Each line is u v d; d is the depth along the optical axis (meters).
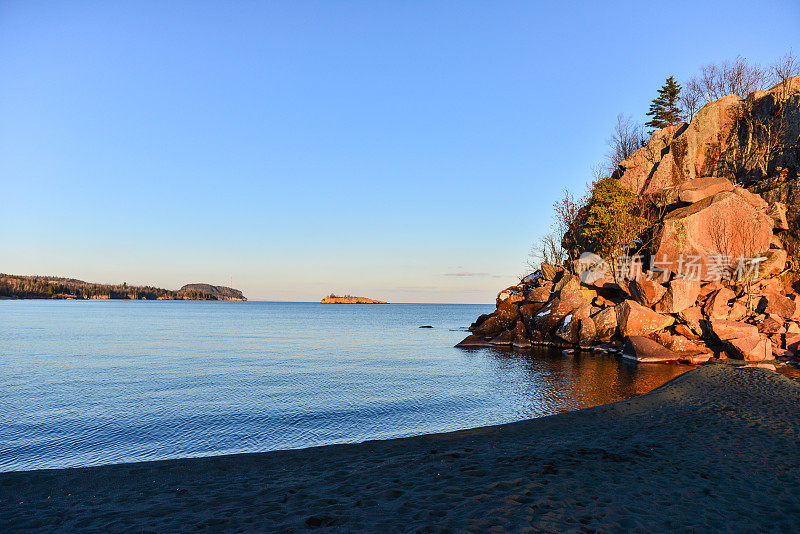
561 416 16.94
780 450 11.53
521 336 48.34
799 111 45.38
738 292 37.78
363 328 90.31
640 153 57.44
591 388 25.11
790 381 22.47
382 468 11.09
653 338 36.56
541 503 8.02
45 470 11.78
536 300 49.47
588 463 10.77
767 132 48.06
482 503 8.09
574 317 42.69
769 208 39.91
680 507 7.83
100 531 7.35
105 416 20.41
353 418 19.94
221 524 7.50
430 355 43.69
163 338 62.44
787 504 7.95
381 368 35.25
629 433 14.09
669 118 71.69
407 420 19.55
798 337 32.25
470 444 13.55
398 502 8.33
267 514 7.94
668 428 14.45
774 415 15.56
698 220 39.47
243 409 21.66
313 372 33.31
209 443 16.55
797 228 38.53
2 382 28.98
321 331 80.44
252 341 59.34
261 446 16.20
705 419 15.38
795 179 41.12
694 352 34.12
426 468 10.84
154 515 8.11
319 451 13.30
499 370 33.22
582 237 53.72
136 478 10.98
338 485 9.72
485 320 58.41
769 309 35.62
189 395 25.00
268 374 32.38
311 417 20.14
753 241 38.19
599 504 7.96
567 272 50.62
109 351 46.59
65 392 25.81
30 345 51.81
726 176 50.66
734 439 12.73
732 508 7.78
